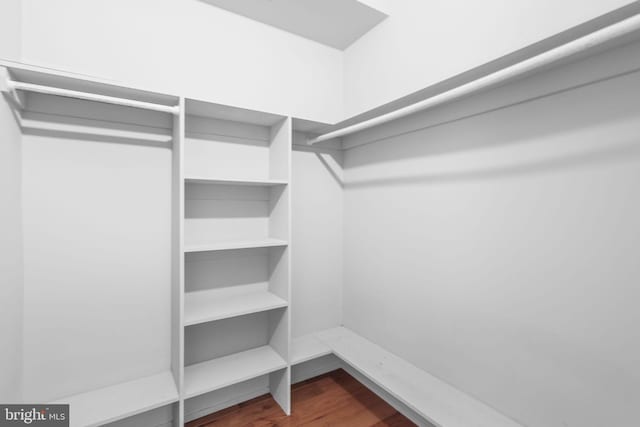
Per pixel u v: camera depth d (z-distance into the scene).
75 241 1.40
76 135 1.40
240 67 1.71
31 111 1.31
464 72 1.28
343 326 2.34
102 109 1.46
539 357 1.20
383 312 1.98
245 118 1.79
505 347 1.31
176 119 1.48
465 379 1.48
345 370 2.27
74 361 1.41
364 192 2.15
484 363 1.40
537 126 1.21
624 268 0.99
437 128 1.62
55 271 1.36
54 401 1.36
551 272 1.17
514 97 1.25
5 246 1.13
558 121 1.15
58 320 1.37
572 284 1.11
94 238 1.45
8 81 1.09
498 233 1.34
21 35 1.19
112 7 1.37
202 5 1.60
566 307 1.12
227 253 1.85
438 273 1.62
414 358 1.75
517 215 1.27
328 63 2.02
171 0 1.51
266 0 1.59
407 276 1.81
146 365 1.58
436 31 1.41
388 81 1.69
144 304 1.57
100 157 1.46
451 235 1.55
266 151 1.97
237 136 1.86
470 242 1.46
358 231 2.21
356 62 1.95
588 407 1.06
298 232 2.15
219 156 1.81
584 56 1.04
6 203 1.14
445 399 1.43
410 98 1.61
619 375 1.00
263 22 1.78
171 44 1.51
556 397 1.15
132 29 1.42
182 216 1.42
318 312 2.25
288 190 1.75
